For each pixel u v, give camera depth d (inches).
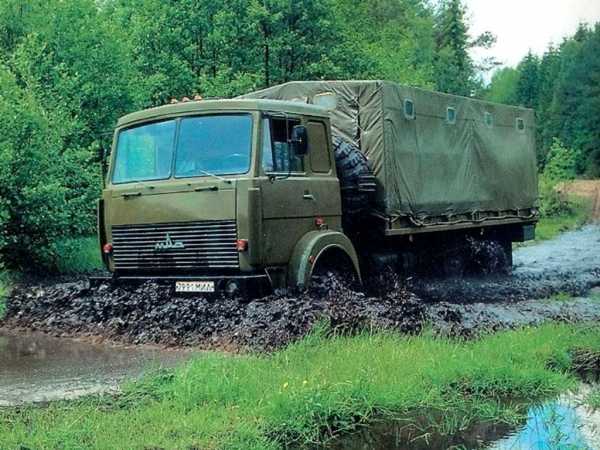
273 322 345.4
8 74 622.8
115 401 267.9
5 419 245.0
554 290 580.7
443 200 546.9
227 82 950.4
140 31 960.9
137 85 832.9
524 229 689.0
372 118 482.9
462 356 326.6
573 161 1680.6
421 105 523.2
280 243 391.5
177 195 396.2
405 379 293.0
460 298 519.5
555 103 2522.1
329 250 418.0
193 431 235.6
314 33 1066.1
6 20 778.2
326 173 432.1
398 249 526.6
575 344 378.3
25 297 451.8
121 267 418.6
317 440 244.8
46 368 319.6
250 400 261.3
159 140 412.8
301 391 264.2
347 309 360.8
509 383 309.4
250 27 992.2
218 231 384.8
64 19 780.0
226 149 392.5
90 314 402.3
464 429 259.8
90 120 782.5
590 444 245.6
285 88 509.7
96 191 665.6
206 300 375.2
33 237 613.0
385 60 1190.3
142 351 349.4
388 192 481.4
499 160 628.7
